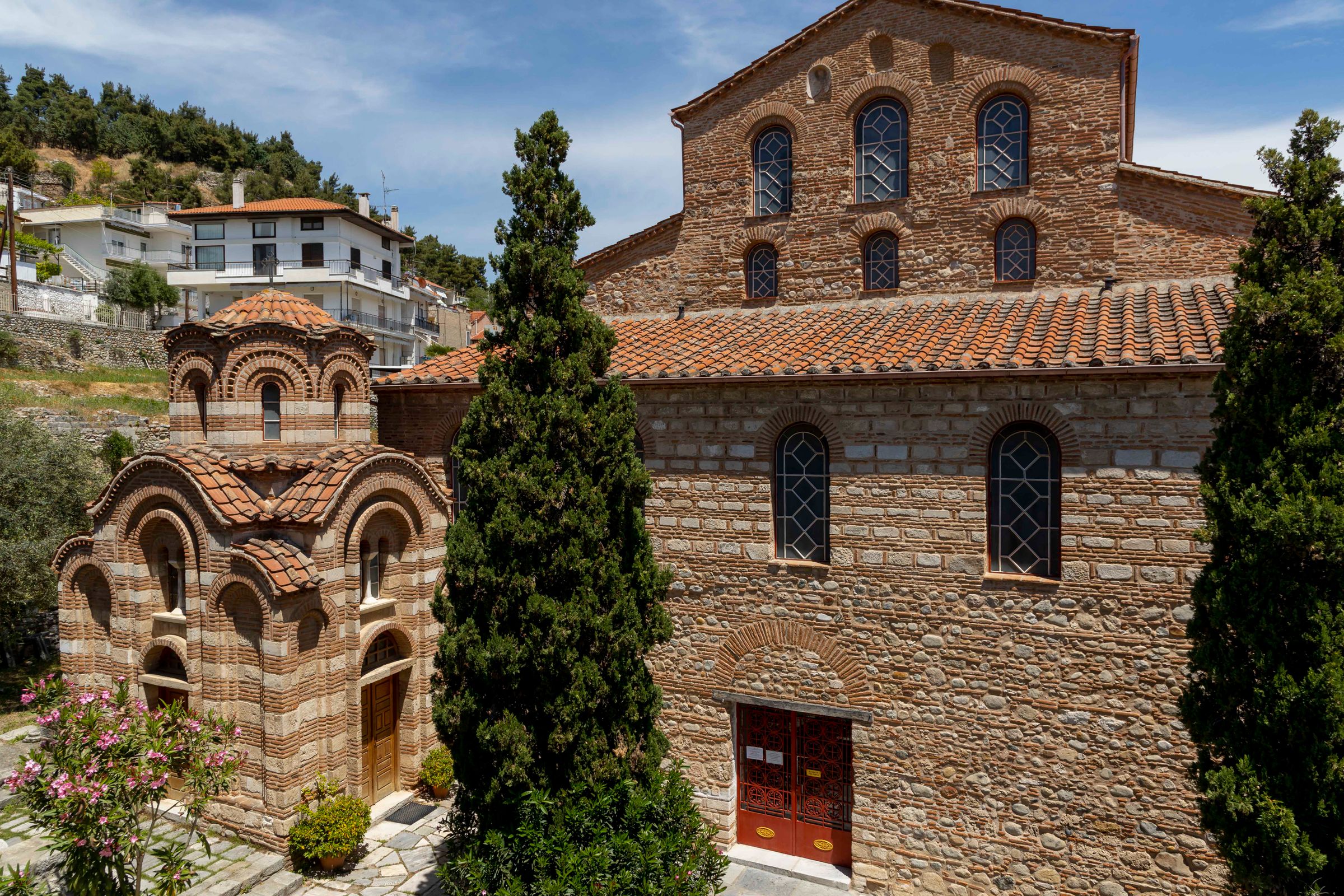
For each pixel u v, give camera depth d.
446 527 16.80
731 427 13.84
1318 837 7.88
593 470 11.12
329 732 14.45
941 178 15.52
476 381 15.88
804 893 13.00
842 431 13.05
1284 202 8.59
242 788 14.12
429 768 16.06
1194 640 9.13
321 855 13.20
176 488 14.39
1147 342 11.59
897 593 12.76
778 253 16.80
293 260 56.59
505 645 10.53
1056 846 11.95
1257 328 8.51
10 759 16.80
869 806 13.02
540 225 11.38
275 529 14.43
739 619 13.87
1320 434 7.97
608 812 10.54
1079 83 14.51
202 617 14.35
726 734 14.05
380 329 59.56
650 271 17.98
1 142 72.00
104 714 11.03
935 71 15.50
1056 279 14.83
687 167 17.56
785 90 16.62
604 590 10.98
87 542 15.54
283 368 15.27
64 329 39.41
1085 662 11.68
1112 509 11.48
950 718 12.51
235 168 115.44
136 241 64.56
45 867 13.02
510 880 10.15
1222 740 8.50
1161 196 14.13
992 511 12.39
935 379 12.13
